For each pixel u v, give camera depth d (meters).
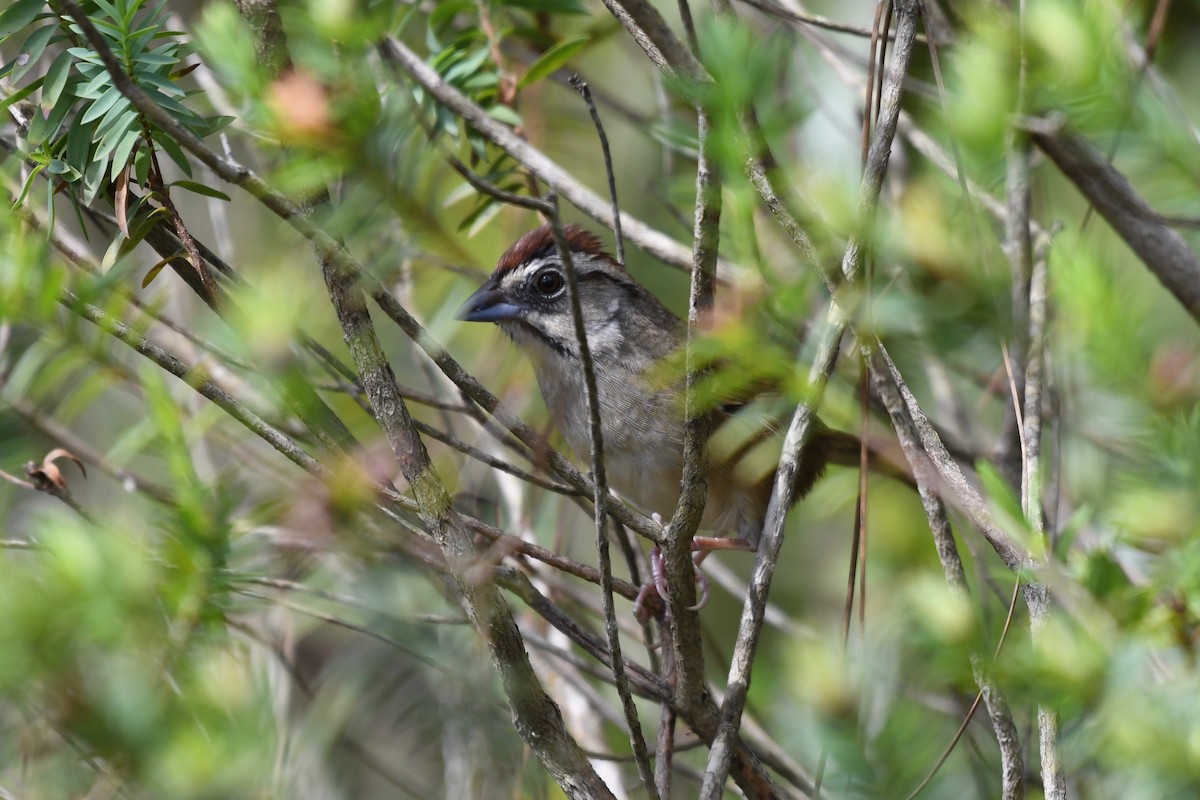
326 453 5.23
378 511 5.40
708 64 4.07
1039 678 3.58
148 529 5.40
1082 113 4.05
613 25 9.42
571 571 5.67
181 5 8.59
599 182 11.66
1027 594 5.30
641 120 9.70
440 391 9.30
